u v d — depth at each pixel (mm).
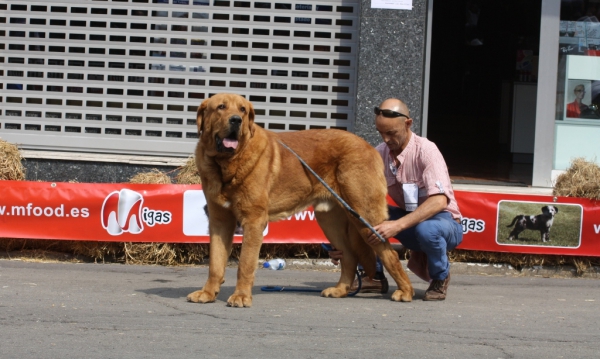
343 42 9672
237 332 5000
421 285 7445
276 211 6121
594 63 10172
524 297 6793
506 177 10930
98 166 9578
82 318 5266
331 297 6434
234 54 9727
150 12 9695
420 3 9352
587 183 8078
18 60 9805
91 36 9750
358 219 6105
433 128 16516
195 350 4562
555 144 10211
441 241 6211
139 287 6641
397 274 6324
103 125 9805
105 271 7539
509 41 16312
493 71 16578
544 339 5117
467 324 5488
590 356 4734
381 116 6332
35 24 9750
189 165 8500
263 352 4566
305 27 9672
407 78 9445
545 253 8062
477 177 10844
